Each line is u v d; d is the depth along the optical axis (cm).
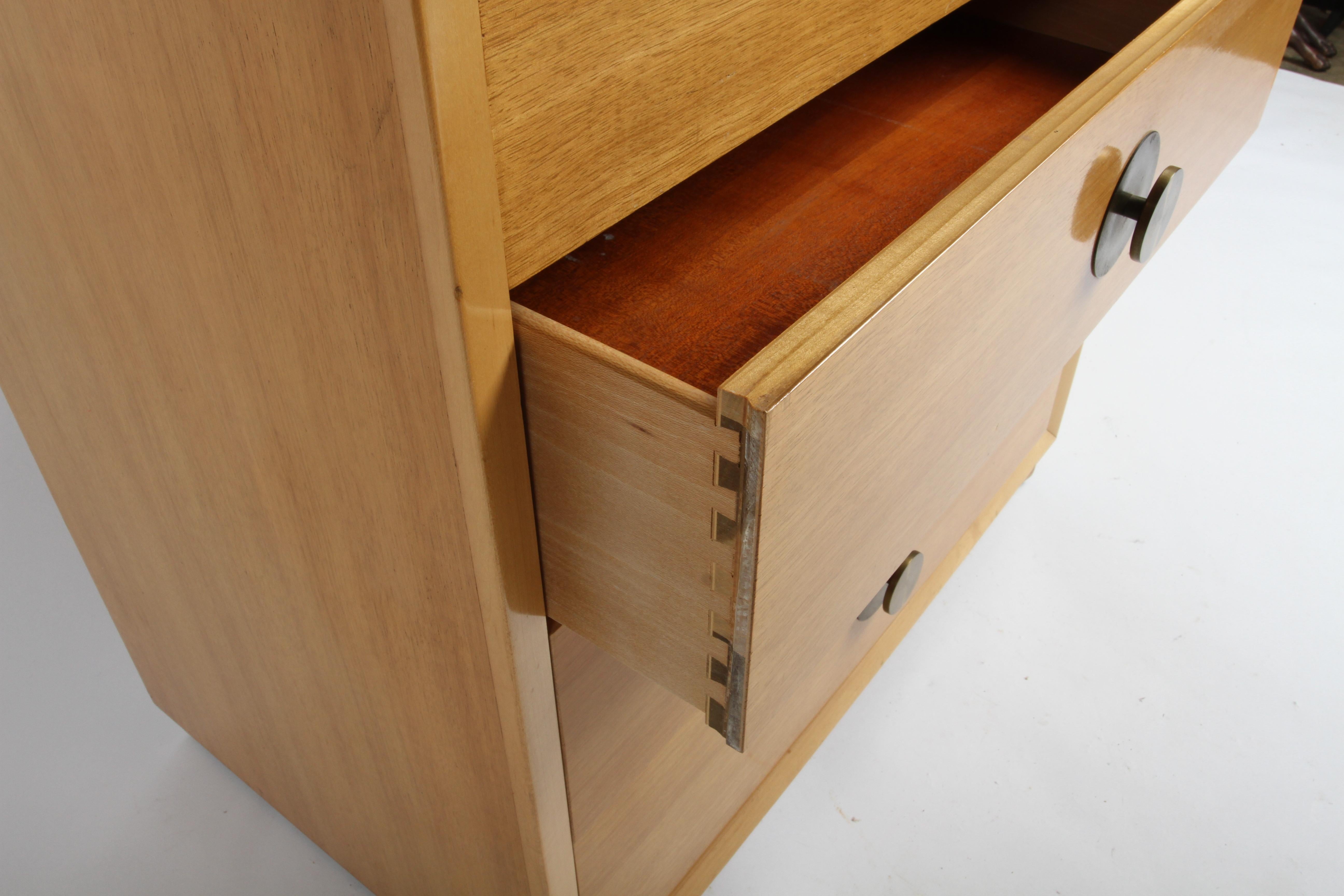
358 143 32
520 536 43
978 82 67
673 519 37
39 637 107
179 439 55
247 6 31
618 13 34
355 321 38
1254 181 178
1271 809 94
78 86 40
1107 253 58
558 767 56
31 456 129
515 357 37
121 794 94
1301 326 150
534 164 33
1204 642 109
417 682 55
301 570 56
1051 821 93
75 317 54
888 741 99
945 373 44
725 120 41
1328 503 124
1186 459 130
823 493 38
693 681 43
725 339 43
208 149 37
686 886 80
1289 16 70
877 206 52
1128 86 48
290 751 78
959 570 116
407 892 82
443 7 27
